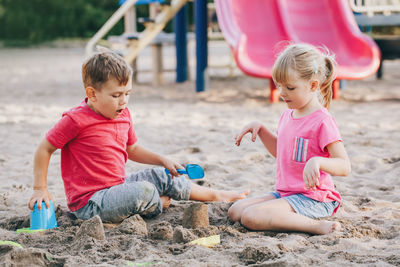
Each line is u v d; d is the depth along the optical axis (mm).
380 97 8086
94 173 2738
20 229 2643
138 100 8211
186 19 10578
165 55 17828
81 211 2750
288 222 2537
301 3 8617
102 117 2744
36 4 28938
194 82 10766
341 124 5797
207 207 2789
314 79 2605
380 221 2658
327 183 2725
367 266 2055
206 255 2223
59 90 9539
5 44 25688
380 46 10336
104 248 2320
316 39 8070
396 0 10875
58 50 21469
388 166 3908
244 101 7902
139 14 21719
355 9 9180
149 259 2178
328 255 2203
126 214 2707
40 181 2695
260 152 4457
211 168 3979
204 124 6012
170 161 2967
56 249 2342
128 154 3043
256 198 2797
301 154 2668
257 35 7992
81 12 29234
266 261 2102
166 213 2941
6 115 6840
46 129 5859
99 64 2592
